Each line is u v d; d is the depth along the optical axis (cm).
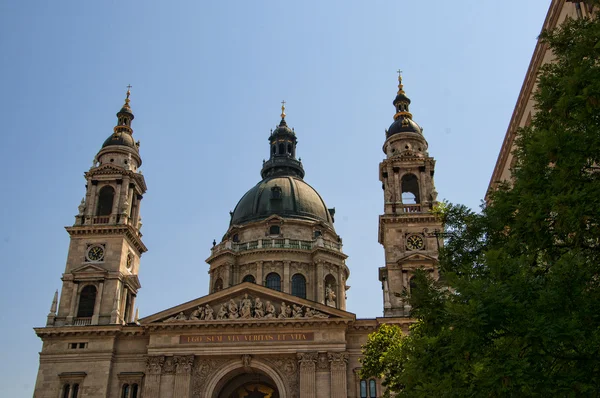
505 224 3219
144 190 9381
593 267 2650
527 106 5372
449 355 2875
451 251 3541
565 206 2628
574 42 3047
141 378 7444
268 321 7412
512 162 5800
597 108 2686
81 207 8650
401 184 8731
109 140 9188
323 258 9781
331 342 7331
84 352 7575
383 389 7219
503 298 2573
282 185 10888
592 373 2434
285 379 7294
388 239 8206
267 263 9738
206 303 7706
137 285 8712
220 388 7550
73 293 8075
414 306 3569
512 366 2445
